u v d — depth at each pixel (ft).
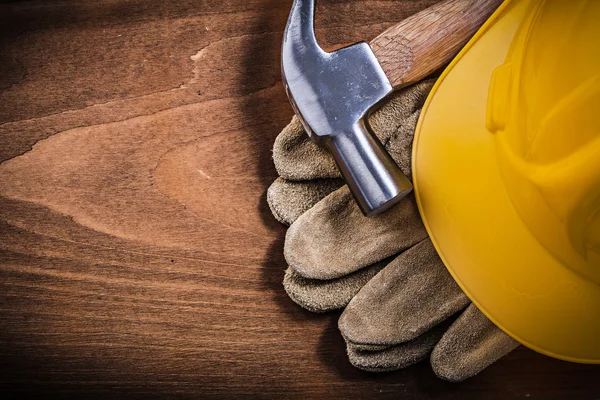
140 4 2.76
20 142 2.71
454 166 2.55
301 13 2.49
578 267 2.50
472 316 2.60
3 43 2.74
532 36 2.48
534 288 2.53
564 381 2.70
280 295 2.69
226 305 2.69
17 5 2.75
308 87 2.48
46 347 2.68
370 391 2.68
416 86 2.62
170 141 2.72
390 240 2.61
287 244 2.59
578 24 2.42
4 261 2.69
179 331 2.68
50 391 2.68
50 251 2.69
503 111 2.49
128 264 2.69
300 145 2.65
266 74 2.74
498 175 2.52
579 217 2.45
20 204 2.70
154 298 2.69
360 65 2.48
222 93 2.73
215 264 2.69
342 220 2.62
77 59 2.74
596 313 2.52
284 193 2.66
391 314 2.60
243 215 2.70
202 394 2.67
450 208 2.55
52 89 2.73
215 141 2.72
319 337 2.68
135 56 2.74
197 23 2.75
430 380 2.68
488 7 2.55
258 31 2.75
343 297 2.64
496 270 2.53
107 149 2.71
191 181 2.71
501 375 2.69
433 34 2.54
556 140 2.44
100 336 2.68
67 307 2.69
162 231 2.70
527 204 2.49
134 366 2.68
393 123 2.62
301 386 2.68
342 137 2.47
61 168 2.71
